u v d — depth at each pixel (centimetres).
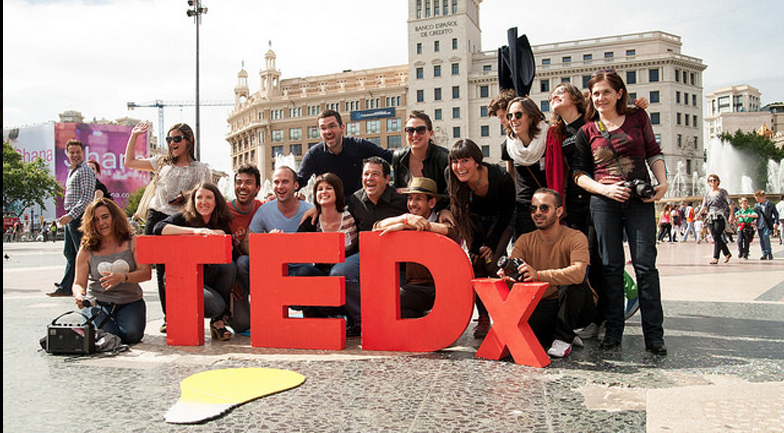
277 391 234
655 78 5169
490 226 361
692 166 5272
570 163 357
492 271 352
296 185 422
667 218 1844
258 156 6738
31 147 5944
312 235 318
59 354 309
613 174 314
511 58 408
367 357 297
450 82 5453
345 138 455
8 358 301
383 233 310
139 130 440
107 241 342
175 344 337
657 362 278
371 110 5269
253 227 390
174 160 418
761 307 445
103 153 5925
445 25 5456
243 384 244
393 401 220
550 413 205
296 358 296
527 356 275
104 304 337
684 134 5231
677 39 5284
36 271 949
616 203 313
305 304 320
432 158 388
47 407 217
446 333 301
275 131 6638
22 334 372
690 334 344
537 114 349
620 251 315
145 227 421
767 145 4953
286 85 6938
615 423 193
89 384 249
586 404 214
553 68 5303
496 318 287
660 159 318
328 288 317
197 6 1666
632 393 228
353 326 369
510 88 446
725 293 532
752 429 184
